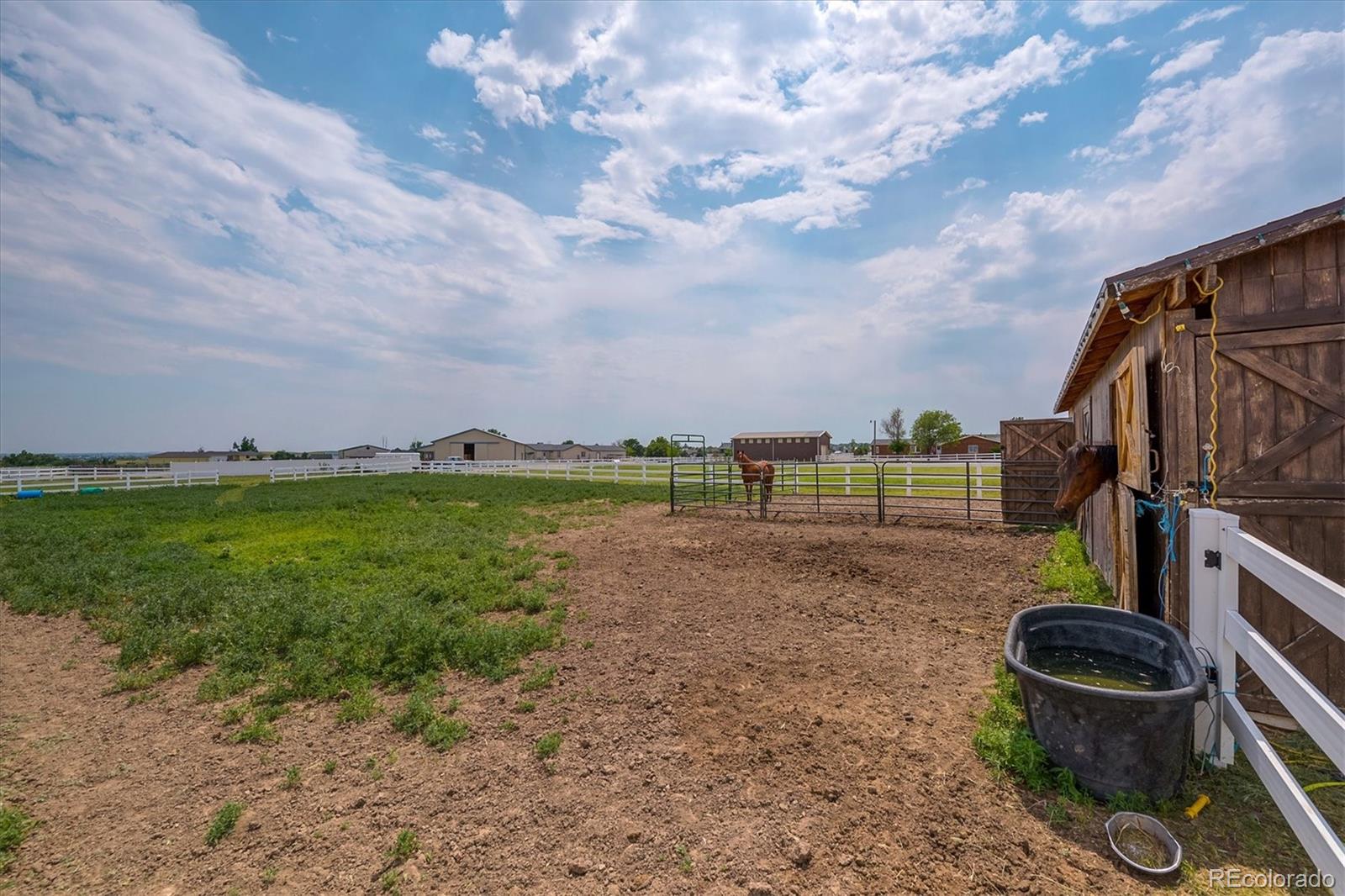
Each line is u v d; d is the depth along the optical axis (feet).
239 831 9.78
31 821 10.14
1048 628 12.54
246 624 19.13
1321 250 11.34
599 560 29.30
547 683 15.02
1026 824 9.05
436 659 16.37
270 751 12.39
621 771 11.00
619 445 304.91
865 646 16.94
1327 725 6.94
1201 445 12.22
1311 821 7.20
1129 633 11.85
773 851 8.69
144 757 12.29
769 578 24.62
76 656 18.35
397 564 29.35
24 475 80.53
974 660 15.83
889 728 12.13
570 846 9.04
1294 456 11.50
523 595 22.18
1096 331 16.19
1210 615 10.41
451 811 10.04
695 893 8.00
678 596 22.35
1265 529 11.70
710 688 14.30
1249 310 11.85
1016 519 37.01
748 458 47.55
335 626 18.65
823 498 53.36
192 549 33.40
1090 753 9.39
